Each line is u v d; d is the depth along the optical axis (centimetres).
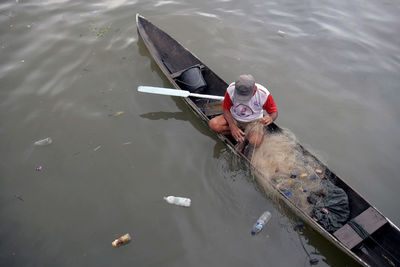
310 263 365
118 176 443
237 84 398
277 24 713
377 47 653
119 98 548
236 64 625
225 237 386
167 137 493
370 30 691
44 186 431
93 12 731
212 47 661
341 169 458
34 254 367
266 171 424
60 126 502
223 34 691
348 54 640
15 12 713
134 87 568
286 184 414
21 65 593
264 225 395
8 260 360
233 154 462
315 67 617
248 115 449
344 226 363
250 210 410
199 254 371
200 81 538
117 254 369
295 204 384
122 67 602
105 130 499
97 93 554
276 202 412
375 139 498
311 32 691
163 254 370
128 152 471
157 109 535
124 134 495
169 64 611
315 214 392
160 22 716
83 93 553
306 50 651
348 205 387
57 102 536
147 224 396
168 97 558
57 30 674
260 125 449
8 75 573
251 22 720
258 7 761
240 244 379
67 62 607
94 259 364
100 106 534
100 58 619
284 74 604
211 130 495
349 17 727
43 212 405
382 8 756
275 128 464
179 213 406
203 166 457
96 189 429
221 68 617
